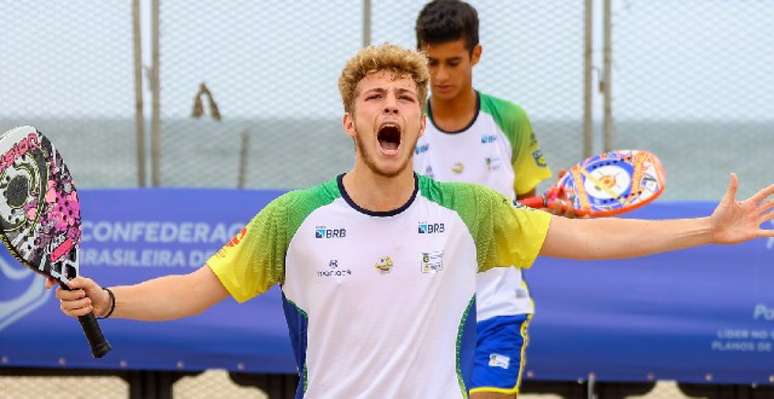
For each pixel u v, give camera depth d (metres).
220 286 9.56
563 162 18.09
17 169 8.77
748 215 9.62
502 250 9.77
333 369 9.44
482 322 14.66
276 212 9.47
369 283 9.33
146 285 9.45
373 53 9.24
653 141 17.98
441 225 9.47
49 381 22.31
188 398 20.89
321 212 9.41
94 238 18.02
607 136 17.95
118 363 17.83
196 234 17.83
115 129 18.80
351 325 9.36
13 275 17.97
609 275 17.22
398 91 9.20
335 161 18.55
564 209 13.61
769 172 17.80
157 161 18.77
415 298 9.36
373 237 9.38
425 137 15.39
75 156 18.84
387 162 9.12
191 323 17.64
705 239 9.62
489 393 14.35
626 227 9.69
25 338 17.92
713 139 17.86
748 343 17.05
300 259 9.42
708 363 17.09
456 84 14.59
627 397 17.97
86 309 9.16
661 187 13.35
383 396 9.34
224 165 18.73
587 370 17.25
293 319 9.66
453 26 14.23
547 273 17.27
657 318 17.11
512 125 15.36
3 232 8.61
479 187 9.71
